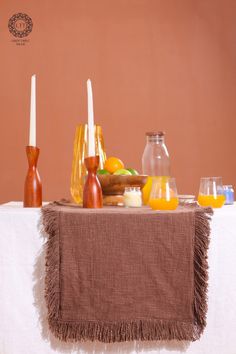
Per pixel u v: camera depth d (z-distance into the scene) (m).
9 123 3.48
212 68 3.54
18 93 3.49
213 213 1.33
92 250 1.29
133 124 3.51
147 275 1.29
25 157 3.47
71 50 3.52
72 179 1.73
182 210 1.35
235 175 3.52
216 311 1.35
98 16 3.53
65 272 1.29
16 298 1.35
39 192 1.55
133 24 3.54
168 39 3.54
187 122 3.52
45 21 3.52
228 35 3.55
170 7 3.55
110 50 3.52
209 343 1.34
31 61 3.50
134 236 1.29
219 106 3.53
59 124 3.48
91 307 1.29
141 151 3.50
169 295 1.29
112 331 1.29
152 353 1.32
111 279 1.29
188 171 3.51
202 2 3.55
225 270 1.35
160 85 3.53
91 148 1.47
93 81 3.51
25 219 1.35
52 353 1.34
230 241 1.35
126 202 1.53
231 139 3.53
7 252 1.35
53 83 3.50
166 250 1.29
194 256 1.30
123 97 3.51
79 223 1.29
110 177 1.58
